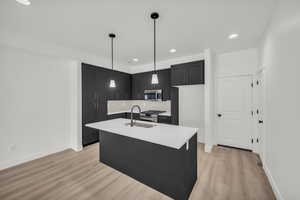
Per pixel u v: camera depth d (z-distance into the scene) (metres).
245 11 1.80
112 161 2.46
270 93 2.05
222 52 3.39
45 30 2.30
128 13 1.83
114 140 2.40
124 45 3.00
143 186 1.97
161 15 1.88
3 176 2.21
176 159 1.67
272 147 1.96
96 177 2.19
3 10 1.74
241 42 2.80
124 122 2.63
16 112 2.58
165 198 1.74
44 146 2.97
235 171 2.34
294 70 1.33
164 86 4.10
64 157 2.91
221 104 3.50
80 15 1.88
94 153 3.11
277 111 1.76
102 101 3.81
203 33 2.42
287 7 1.44
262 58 2.54
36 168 2.46
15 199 1.71
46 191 1.86
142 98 4.62
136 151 2.08
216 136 3.59
